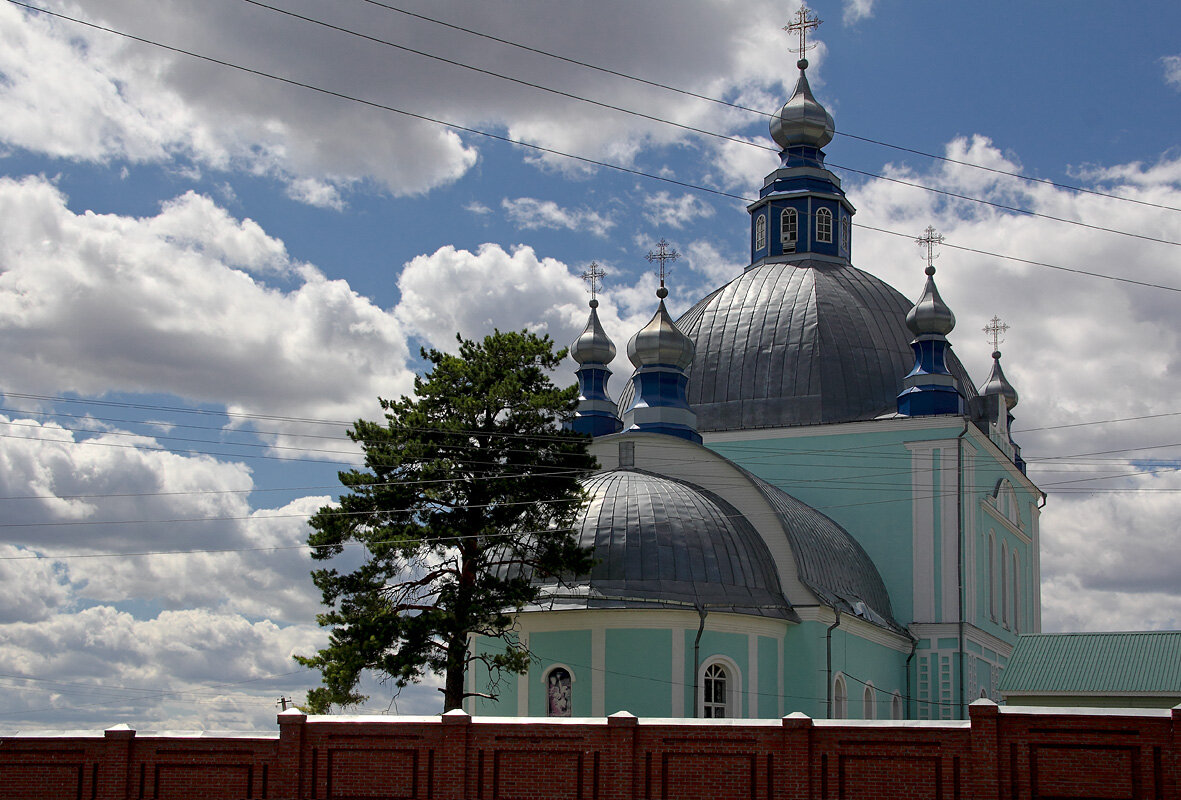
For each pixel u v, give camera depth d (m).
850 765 30.73
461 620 38.72
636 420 56.91
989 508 62.16
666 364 57.84
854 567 55.06
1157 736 29.25
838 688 47.44
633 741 31.34
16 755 33.38
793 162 70.25
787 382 62.38
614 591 43.78
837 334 63.12
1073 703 46.94
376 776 32.06
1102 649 48.41
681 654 43.25
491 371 41.50
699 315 66.19
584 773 31.39
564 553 40.91
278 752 32.53
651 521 45.47
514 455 40.62
